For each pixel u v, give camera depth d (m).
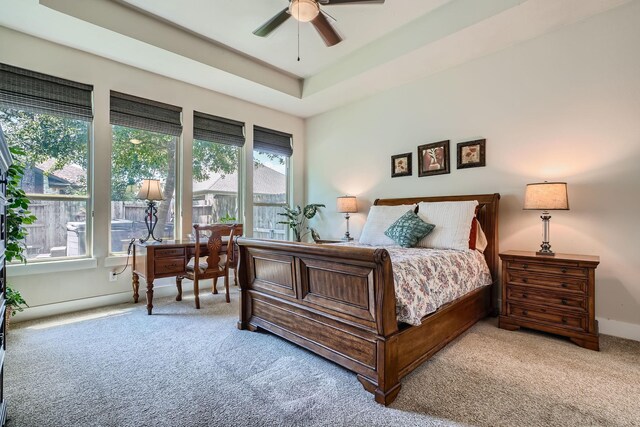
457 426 1.48
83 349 2.30
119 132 3.54
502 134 3.23
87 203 3.31
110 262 3.41
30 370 1.99
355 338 1.85
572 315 2.41
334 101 4.68
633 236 2.54
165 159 3.90
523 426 1.48
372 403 1.67
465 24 2.81
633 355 2.22
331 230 5.06
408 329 1.88
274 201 5.18
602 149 2.67
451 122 3.62
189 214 4.06
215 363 2.10
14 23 2.74
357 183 4.67
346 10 2.96
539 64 2.98
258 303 2.62
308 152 5.45
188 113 4.02
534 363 2.10
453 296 2.40
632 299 2.54
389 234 3.34
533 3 2.51
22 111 2.97
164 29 3.18
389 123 4.24
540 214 3.00
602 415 1.56
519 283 2.67
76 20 2.69
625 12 2.55
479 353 2.25
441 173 3.70
